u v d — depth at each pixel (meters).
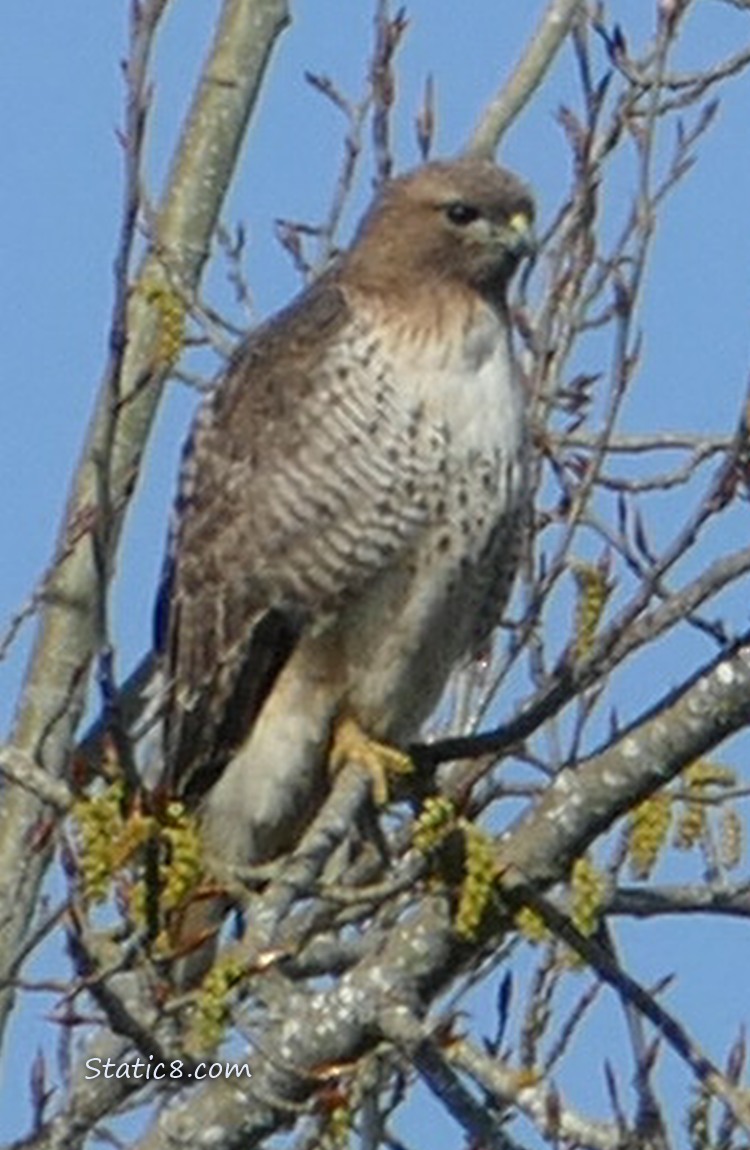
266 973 9.99
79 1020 9.61
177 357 11.65
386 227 13.15
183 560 13.26
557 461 12.66
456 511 12.83
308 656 13.11
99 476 9.20
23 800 11.18
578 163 12.33
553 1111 9.98
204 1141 9.77
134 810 9.30
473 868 9.82
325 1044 9.91
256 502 13.05
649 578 9.77
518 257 12.98
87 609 12.23
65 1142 9.79
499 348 12.89
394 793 11.60
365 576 12.96
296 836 13.26
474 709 12.20
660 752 9.86
